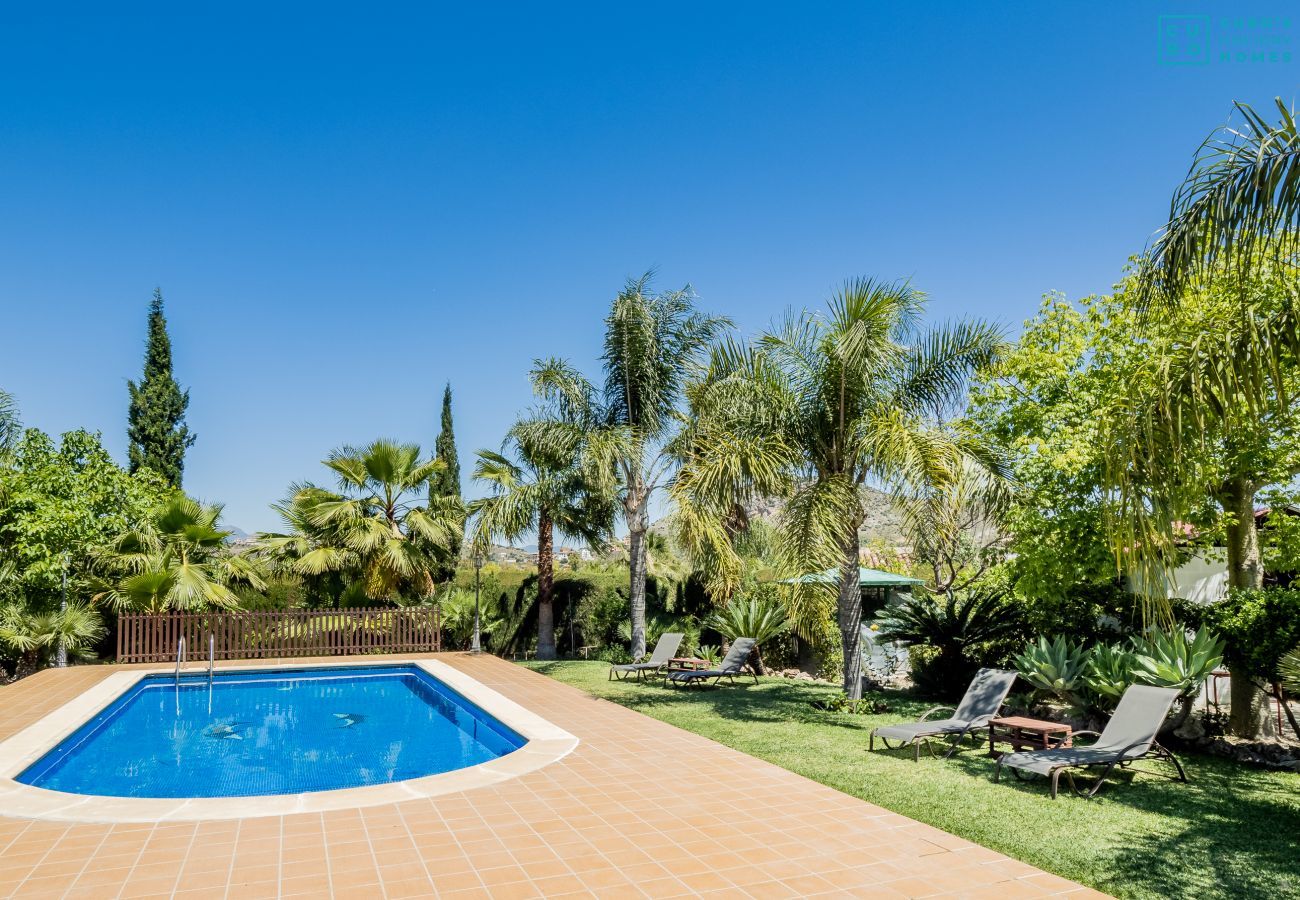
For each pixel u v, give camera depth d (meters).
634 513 17.92
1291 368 9.12
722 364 15.65
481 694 13.27
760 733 10.05
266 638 19.09
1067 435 11.84
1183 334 6.20
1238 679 10.07
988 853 5.61
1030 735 8.92
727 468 11.56
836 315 11.73
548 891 4.93
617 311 17.83
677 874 5.22
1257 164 5.25
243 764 10.27
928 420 11.52
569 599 21.48
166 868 5.32
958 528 11.77
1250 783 7.69
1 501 16.83
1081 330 13.04
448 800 6.97
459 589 21.91
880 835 6.02
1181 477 5.54
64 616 16.81
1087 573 11.43
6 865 5.38
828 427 12.02
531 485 18.95
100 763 10.34
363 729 12.66
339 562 20.20
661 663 15.27
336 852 5.62
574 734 9.98
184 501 19.70
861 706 11.69
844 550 11.95
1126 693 8.08
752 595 17.92
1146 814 6.55
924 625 13.19
